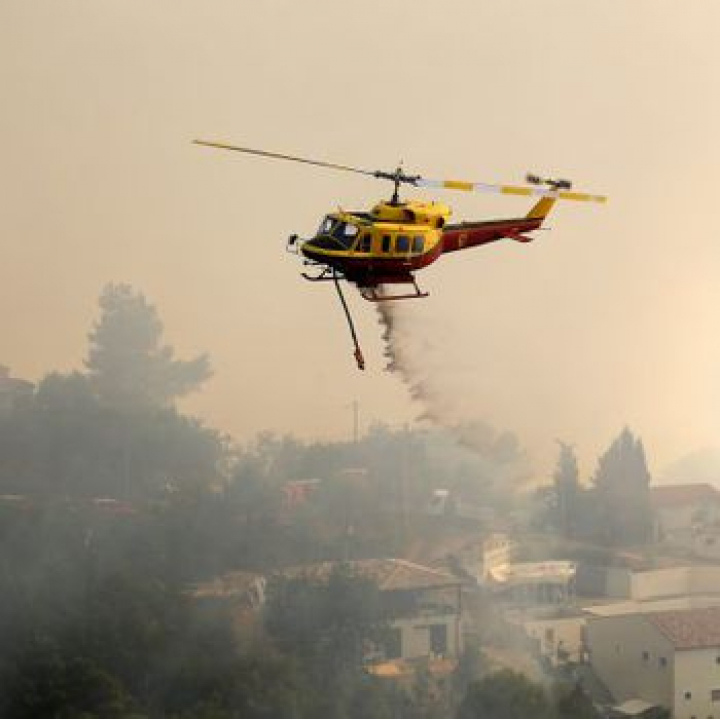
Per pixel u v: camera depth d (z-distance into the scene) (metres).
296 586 174.25
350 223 80.69
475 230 87.88
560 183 78.25
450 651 174.62
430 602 175.75
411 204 82.31
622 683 174.25
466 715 149.62
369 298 82.25
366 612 170.00
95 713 139.88
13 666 147.12
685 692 167.88
